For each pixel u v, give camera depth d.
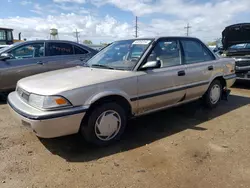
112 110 3.31
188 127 4.09
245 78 7.06
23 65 5.86
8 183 2.51
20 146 3.36
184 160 2.97
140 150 3.24
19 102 3.25
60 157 3.06
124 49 4.09
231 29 8.34
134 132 3.87
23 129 3.97
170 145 3.39
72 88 2.94
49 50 6.33
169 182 2.52
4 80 5.66
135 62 3.65
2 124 4.21
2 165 2.85
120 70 3.60
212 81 4.88
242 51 7.27
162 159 2.99
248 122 4.32
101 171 2.74
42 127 2.80
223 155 3.09
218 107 5.26
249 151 3.20
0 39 13.27
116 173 2.69
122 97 3.38
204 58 4.76
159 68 3.84
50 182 2.53
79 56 6.76
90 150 3.25
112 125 3.34
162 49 3.98
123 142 3.49
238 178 2.59
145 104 3.68
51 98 2.83
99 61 4.14
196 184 2.49
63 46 6.59
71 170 2.76
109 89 3.20
